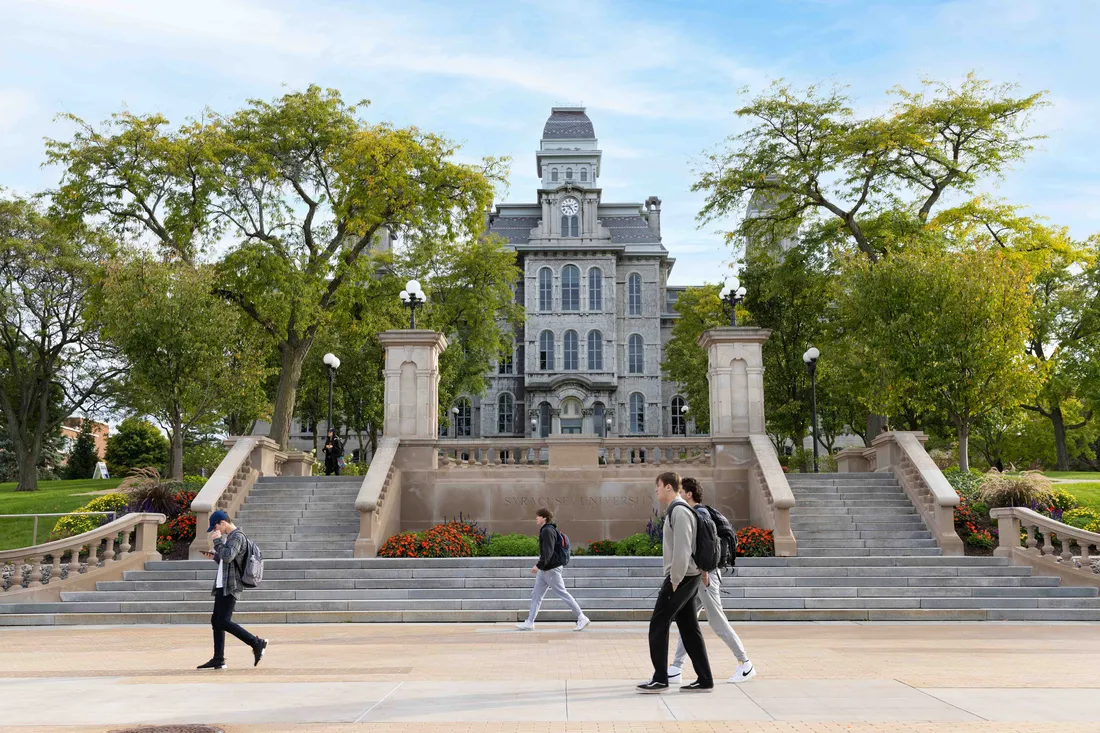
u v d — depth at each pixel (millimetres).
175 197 32250
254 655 9953
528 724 6488
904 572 18188
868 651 11141
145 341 28250
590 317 70375
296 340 34938
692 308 50094
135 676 9164
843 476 23578
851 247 37438
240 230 34094
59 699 7695
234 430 48562
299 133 34312
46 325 45500
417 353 24359
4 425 55750
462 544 19859
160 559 19344
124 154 31719
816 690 7883
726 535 8445
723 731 6207
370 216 33688
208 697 7727
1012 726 6324
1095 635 13344
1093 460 62750
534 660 10328
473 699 7539
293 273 32406
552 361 69875
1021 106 34594
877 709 6977
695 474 23609
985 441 60188
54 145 31562
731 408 24188
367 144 33000
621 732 6199
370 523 20031
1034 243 35375
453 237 36844
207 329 28812
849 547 20375
